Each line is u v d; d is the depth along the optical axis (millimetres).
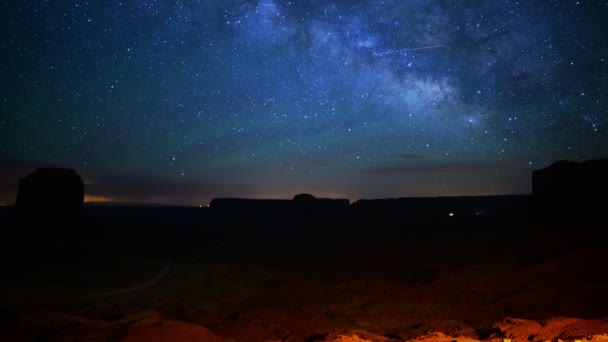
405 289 16219
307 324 11875
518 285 15953
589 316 11922
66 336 10305
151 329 9930
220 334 11219
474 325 12086
